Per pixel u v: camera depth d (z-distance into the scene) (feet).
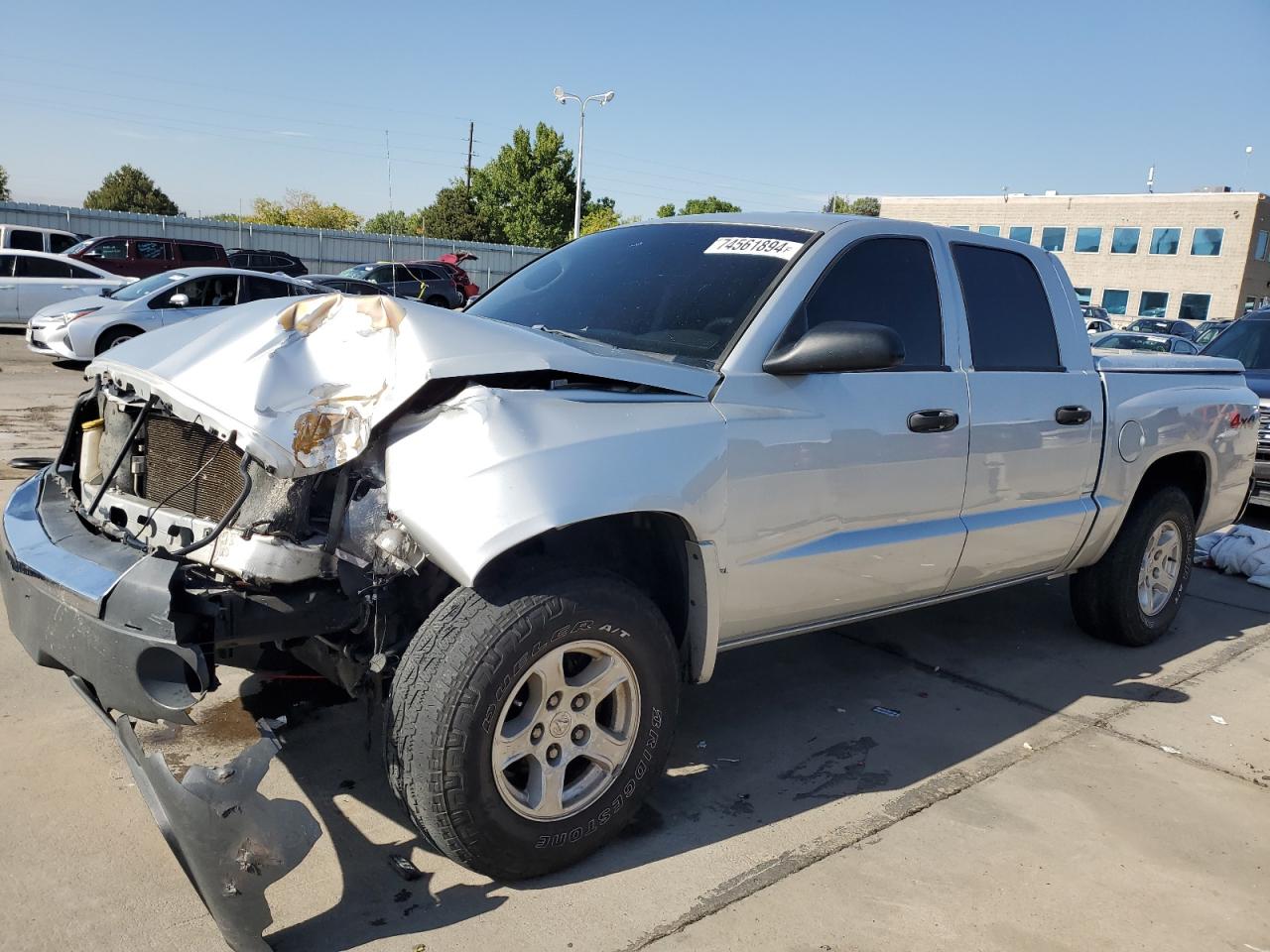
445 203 201.57
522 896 8.96
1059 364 14.32
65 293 60.29
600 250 13.07
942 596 13.24
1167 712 14.16
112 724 8.38
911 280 12.35
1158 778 12.07
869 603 12.08
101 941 8.04
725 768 11.75
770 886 9.34
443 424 8.37
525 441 8.36
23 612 8.73
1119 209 178.60
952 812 10.94
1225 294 169.37
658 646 9.37
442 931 8.41
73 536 9.09
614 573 9.15
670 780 11.38
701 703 13.67
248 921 7.61
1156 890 9.71
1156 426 15.61
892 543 11.65
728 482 9.82
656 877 9.39
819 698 14.02
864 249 11.87
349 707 12.54
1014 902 9.34
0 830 9.43
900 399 11.59
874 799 11.15
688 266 11.80
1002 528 13.15
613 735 9.42
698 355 10.49
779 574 10.57
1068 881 9.76
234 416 8.35
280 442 8.24
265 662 10.55
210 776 7.51
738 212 13.10
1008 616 18.25
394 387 8.38
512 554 8.83
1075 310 14.84
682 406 9.71
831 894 9.26
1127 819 11.03
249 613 8.14
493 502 8.02
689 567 9.86
